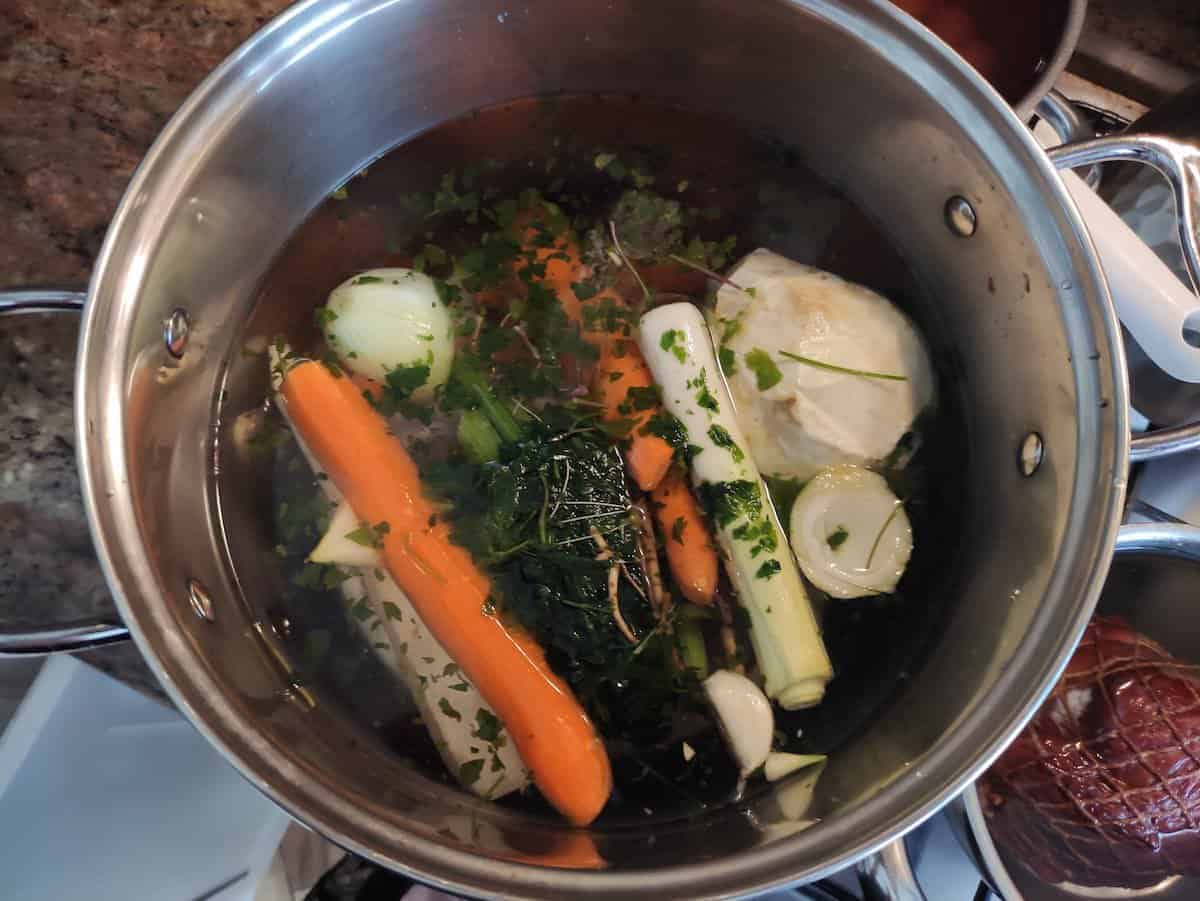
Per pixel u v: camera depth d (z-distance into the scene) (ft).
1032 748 1.06
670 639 1.05
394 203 1.18
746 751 1.02
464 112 1.18
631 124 1.21
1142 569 1.15
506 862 0.78
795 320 1.11
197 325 1.03
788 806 0.96
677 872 0.78
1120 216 1.26
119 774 1.16
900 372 1.13
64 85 1.16
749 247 1.20
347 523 1.07
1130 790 1.03
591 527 1.05
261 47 0.93
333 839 0.76
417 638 1.05
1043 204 0.92
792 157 1.21
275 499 1.09
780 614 1.05
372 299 1.12
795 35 1.02
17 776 1.04
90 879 1.07
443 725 1.02
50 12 1.16
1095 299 0.89
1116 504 0.85
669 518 1.09
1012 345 1.03
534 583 1.03
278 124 1.01
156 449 0.95
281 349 1.13
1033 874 1.11
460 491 1.07
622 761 1.02
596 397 1.12
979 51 1.26
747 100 1.16
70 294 0.94
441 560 1.03
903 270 1.19
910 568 1.11
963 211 1.04
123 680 1.20
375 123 1.12
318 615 1.05
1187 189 1.00
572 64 1.15
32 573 1.16
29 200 1.15
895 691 1.06
